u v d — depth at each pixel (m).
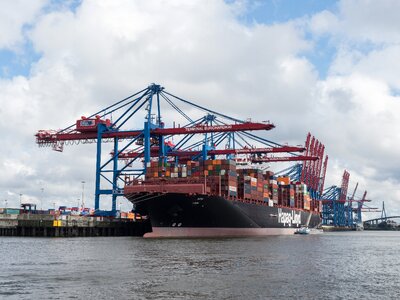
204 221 78.38
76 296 25.20
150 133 95.88
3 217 87.00
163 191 75.69
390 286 29.02
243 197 87.12
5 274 32.34
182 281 29.61
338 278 31.86
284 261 40.91
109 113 98.75
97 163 98.50
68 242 65.06
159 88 98.38
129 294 25.70
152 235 79.25
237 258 42.50
